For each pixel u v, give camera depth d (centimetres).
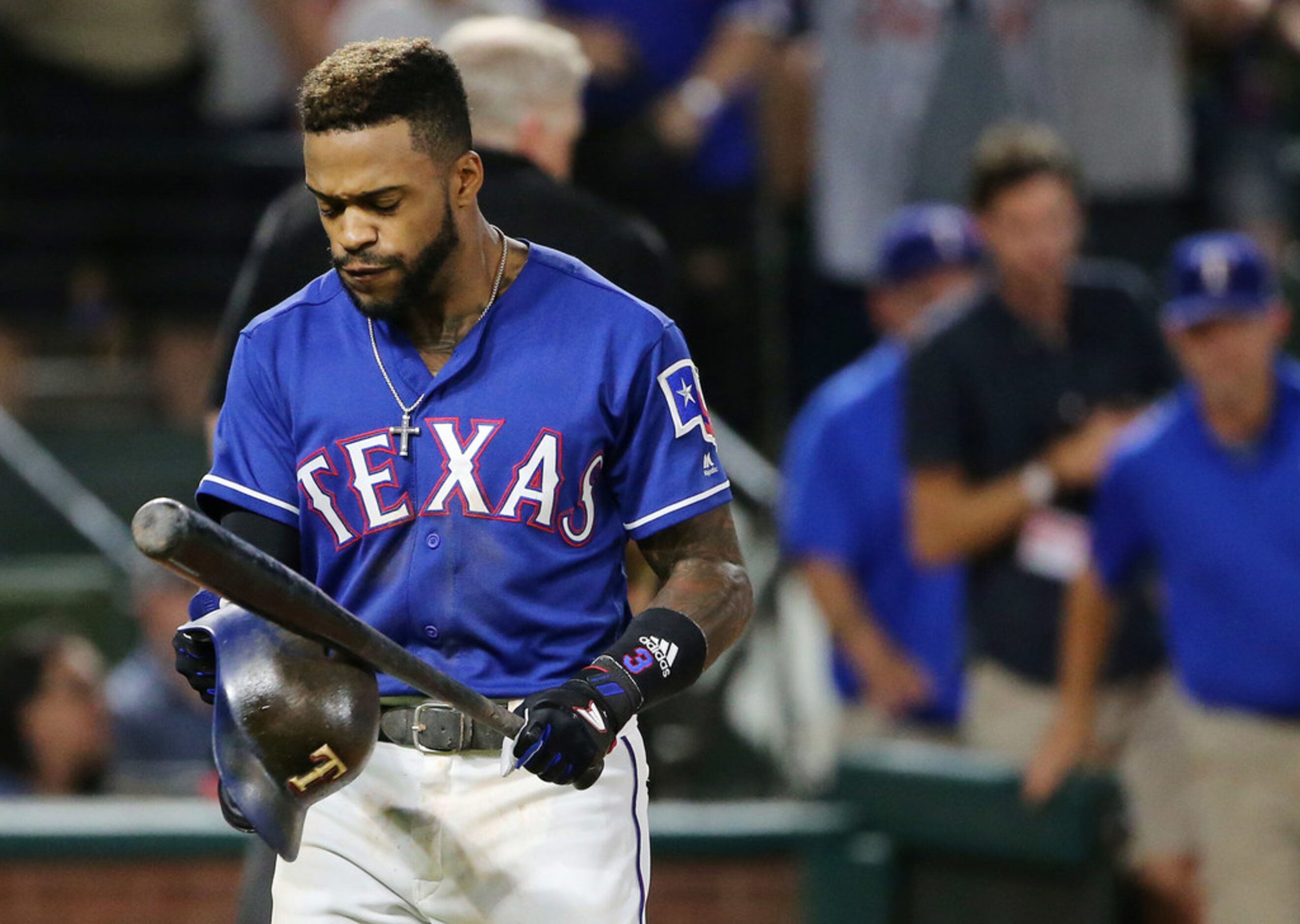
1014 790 1678
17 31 2506
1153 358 1939
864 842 1734
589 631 865
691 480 862
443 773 859
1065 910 1680
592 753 780
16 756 1956
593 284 865
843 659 1973
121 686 2105
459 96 805
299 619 731
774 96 2584
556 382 843
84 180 2566
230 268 2606
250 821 788
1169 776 1862
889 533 1956
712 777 2064
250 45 2547
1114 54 2562
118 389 2647
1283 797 1719
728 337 2428
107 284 2594
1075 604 1780
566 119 1180
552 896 852
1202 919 1808
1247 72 2798
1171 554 1742
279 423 859
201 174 2575
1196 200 2708
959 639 1925
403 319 844
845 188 2456
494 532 838
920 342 1923
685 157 2384
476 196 837
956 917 1723
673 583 853
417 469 839
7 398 2598
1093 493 1895
